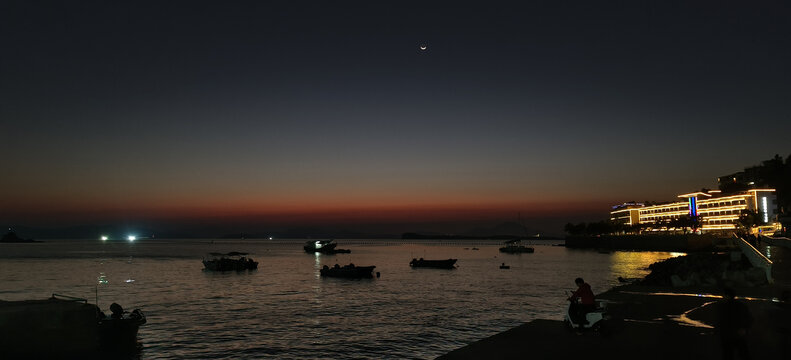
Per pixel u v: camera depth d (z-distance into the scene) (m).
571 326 17.19
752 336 16.36
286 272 113.50
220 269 115.19
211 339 36.59
